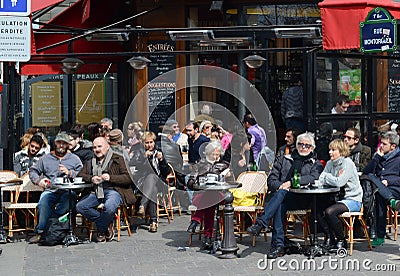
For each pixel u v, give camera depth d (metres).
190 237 10.93
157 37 15.83
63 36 15.32
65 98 17.81
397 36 10.88
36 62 14.00
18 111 14.57
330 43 10.62
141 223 12.91
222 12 15.62
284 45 15.71
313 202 9.95
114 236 11.66
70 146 12.41
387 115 12.54
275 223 10.01
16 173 12.00
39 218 11.15
